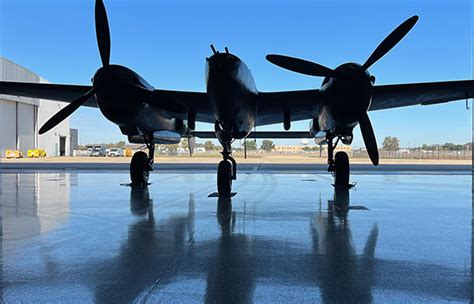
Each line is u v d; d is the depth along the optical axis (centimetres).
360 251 443
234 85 733
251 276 361
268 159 4400
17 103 4828
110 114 833
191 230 550
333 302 304
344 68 769
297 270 378
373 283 343
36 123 5231
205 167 2364
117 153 6306
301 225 585
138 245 467
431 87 809
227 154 915
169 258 416
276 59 790
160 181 1374
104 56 812
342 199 881
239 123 846
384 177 1634
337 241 488
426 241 487
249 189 1105
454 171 2067
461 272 371
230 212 698
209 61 726
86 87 903
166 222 607
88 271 373
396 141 10194
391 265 392
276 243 479
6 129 4622
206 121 1177
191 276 361
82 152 6612
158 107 845
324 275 364
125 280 350
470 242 482
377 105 977
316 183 1309
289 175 1720
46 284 340
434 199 888
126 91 790
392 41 750
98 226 577
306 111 1002
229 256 423
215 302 305
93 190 1064
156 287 334
